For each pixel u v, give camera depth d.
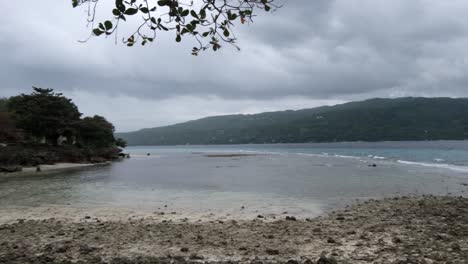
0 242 8.35
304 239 8.27
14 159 41.09
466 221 9.59
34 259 6.55
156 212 13.25
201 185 22.89
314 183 23.03
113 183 24.69
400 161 46.47
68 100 66.38
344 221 10.70
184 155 87.94
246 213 12.99
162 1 3.70
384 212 11.97
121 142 97.12
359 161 47.44
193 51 4.32
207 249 7.50
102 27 3.55
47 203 15.76
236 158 65.38
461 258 6.15
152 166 45.66
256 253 7.12
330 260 6.18
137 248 7.64
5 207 14.66
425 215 10.84
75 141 65.88
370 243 7.64
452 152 66.06
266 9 3.84
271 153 87.12
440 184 21.53
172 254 7.13
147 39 3.95
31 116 54.81
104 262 6.42
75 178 28.95
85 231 9.49
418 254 6.56
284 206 14.49
